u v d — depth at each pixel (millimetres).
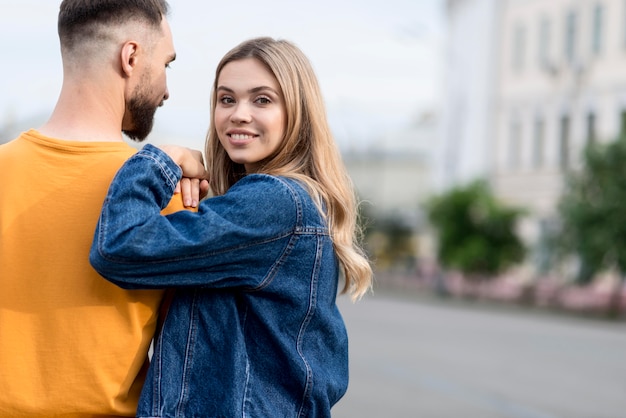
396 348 14250
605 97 30812
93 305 2135
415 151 58812
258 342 2195
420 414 8195
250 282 2168
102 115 2232
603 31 30906
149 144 2176
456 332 17984
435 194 34250
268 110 2326
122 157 2211
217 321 2178
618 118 30344
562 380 10859
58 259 2143
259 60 2334
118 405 2133
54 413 2102
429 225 34281
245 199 2154
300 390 2176
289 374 2176
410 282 41375
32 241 2150
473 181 33000
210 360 2166
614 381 10898
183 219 2129
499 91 35719
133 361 2148
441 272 36000
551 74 33125
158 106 2336
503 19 35656
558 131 32812
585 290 27484
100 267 2045
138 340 2154
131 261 2043
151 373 2152
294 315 2217
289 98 2318
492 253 32406
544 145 33562
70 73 2238
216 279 2139
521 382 10586
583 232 24953
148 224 2055
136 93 2262
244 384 2141
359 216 2691
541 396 9508
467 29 37875
